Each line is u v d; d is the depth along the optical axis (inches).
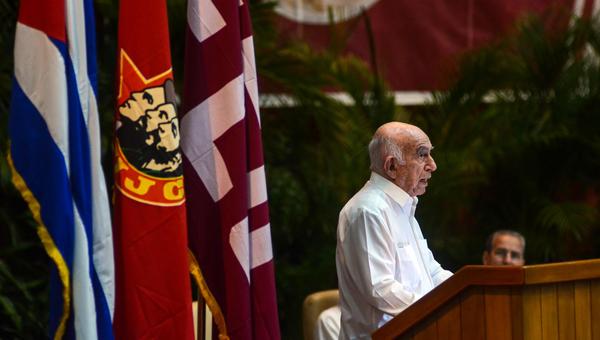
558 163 865.5
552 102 844.0
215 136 403.5
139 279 366.6
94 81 358.9
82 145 351.6
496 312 337.7
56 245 338.6
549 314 338.0
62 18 346.0
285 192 773.9
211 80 404.5
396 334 359.9
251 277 410.6
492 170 879.1
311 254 810.2
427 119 834.2
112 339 353.4
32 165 342.0
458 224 877.8
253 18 772.6
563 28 888.3
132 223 367.2
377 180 434.9
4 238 697.6
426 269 445.4
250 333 401.7
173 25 708.7
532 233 845.2
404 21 887.7
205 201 402.3
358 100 806.5
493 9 905.5
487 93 831.1
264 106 812.0
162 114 373.4
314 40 855.7
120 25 373.7
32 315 663.8
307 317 563.2
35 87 343.6
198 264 400.5
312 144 845.8
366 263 408.5
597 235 878.4
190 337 372.2
